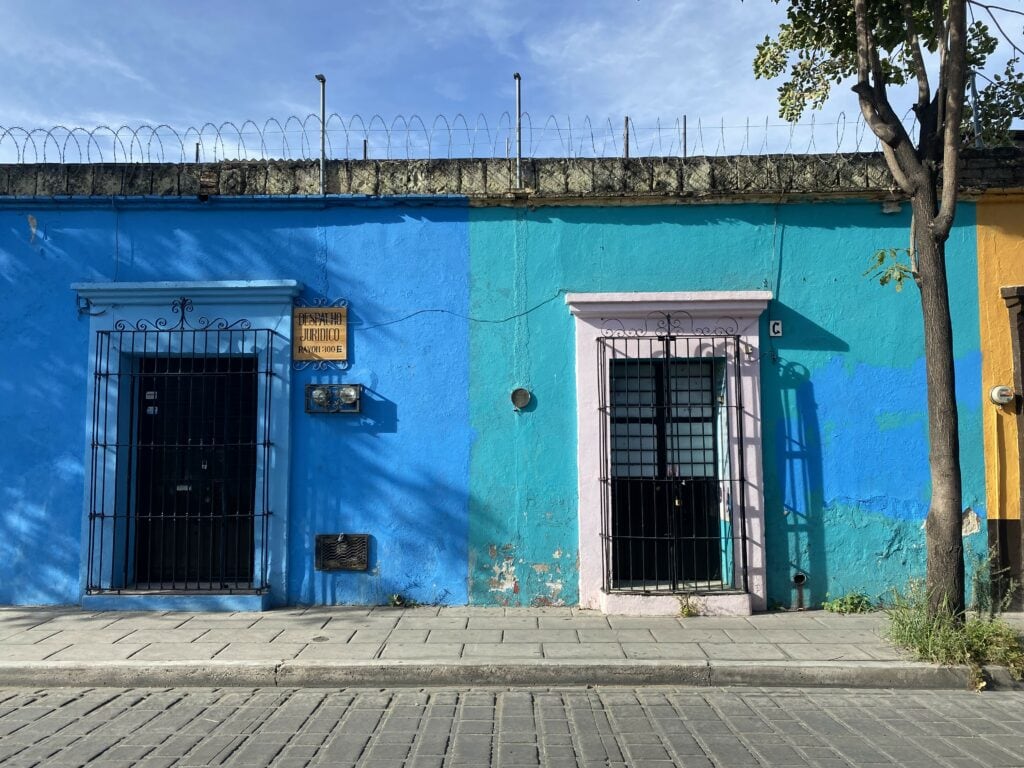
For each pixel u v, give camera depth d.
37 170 7.91
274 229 7.96
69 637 6.52
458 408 7.80
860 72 6.52
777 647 6.27
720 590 7.44
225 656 5.99
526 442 7.77
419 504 7.73
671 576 7.60
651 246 7.88
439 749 4.52
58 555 7.69
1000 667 5.79
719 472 7.85
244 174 7.91
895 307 7.77
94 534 7.65
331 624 6.95
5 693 5.62
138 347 7.83
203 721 5.01
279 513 7.65
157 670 5.79
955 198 6.14
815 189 7.74
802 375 7.74
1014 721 5.04
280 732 4.80
